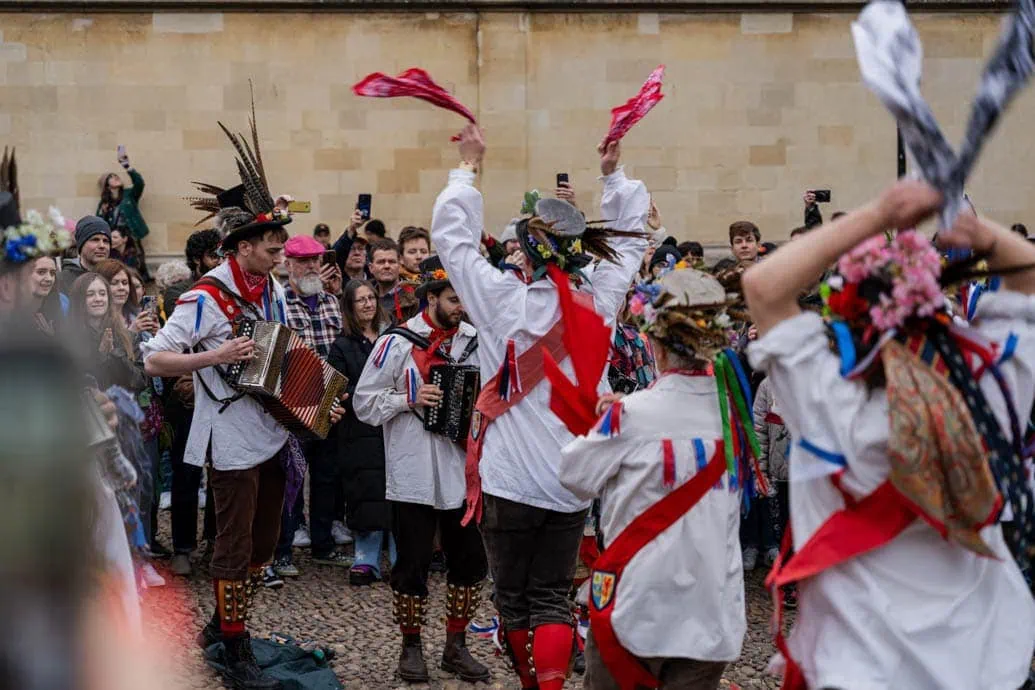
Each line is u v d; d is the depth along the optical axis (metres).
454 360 5.91
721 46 12.34
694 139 12.41
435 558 7.68
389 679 5.80
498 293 4.80
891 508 2.92
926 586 2.92
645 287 3.92
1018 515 2.89
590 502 4.88
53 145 11.97
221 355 5.43
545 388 4.78
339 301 8.83
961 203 2.77
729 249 12.44
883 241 2.97
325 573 7.59
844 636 2.95
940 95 12.51
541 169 12.27
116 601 2.78
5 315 2.42
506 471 4.78
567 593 4.89
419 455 5.73
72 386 2.36
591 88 12.27
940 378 2.85
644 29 12.27
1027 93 12.59
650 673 3.97
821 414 2.92
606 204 5.25
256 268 5.66
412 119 12.19
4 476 2.25
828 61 12.41
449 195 4.88
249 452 5.56
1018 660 3.01
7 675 2.25
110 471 2.96
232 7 11.98
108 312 6.02
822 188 12.48
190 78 12.02
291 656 5.90
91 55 11.95
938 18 12.44
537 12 12.19
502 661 6.11
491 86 12.18
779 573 3.08
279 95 12.08
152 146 12.03
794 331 2.92
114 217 11.63
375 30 12.10
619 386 6.55
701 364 3.95
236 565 5.54
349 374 7.21
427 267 6.07
